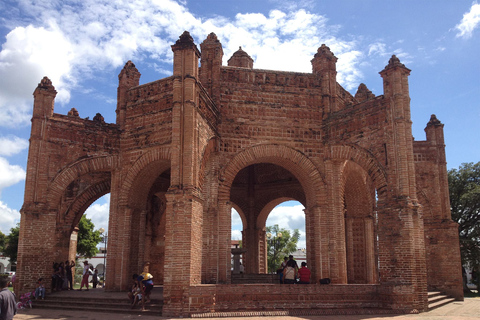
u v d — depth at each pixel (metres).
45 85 22.52
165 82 22.14
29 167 21.48
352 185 26.73
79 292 22.17
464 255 38.03
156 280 31.41
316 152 23.59
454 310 19.95
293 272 19.84
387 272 19.19
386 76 20.98
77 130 22.72
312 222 23.19
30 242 20.84
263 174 33.41
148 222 31.52
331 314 17.45
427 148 29.75
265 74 24.14
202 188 20.16
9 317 7.89
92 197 28.03
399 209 19.25
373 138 21.19
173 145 18.36
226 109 23.27
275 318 16.22
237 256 29.36
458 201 40.06
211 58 23.72
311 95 24.36
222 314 16.50
